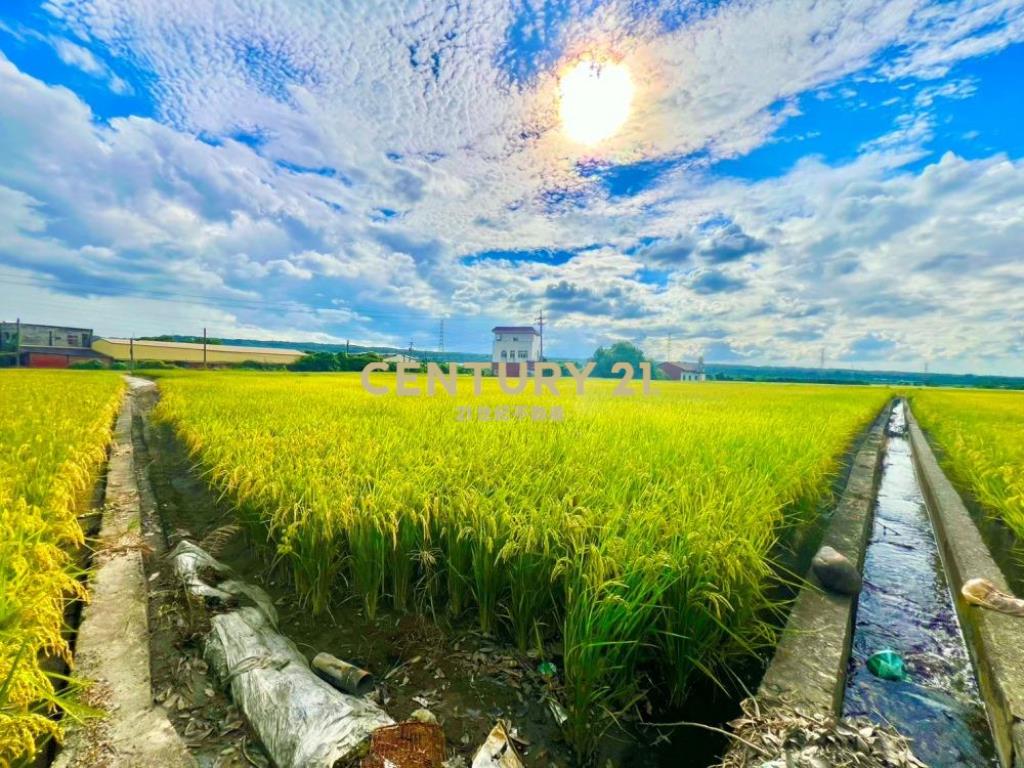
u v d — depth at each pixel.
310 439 5.68
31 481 4.23
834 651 2.73
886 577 4.37
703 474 4.29
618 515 3.05
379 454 4.95
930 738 2.45
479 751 2.01
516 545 2.81
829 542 4.56
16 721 1.77
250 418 8.19
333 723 2.02
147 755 2.00
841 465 7.53
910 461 10.37
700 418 9.07
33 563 2.77
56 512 3.65
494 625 3.08
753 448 5.73
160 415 11.02
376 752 1.81
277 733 2.03
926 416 15.48
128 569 3.70
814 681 2.46
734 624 2.73
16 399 12.11
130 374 40.84
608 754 2.23
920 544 5.25
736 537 2.84
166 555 3.92
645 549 2.75
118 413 13.41
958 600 3.70
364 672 2.56
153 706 2.30
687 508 3.30
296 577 3.45
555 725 2.38
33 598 2.41
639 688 2.64
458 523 3.19
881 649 3.23
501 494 3.44
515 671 2.74
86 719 2.17
